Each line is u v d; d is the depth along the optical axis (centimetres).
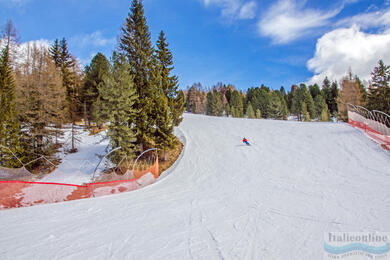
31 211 736
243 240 495
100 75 2541
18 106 1630
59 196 903
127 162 1488
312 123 2419
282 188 998
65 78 2794
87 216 686
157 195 995
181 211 741
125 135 1486
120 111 1488
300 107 5981
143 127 1642
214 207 782
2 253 432
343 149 1488
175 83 1917
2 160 1344
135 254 430
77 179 1438
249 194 945
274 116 5603
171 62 2139
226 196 938
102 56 2719
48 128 1791
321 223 580
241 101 7119
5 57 1986
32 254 429
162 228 579
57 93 1892
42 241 492
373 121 1597
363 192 842
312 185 1005
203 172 1424
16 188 798
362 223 568
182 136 2181
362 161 1265
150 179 1313
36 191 845
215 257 416
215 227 582
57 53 3164
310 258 406
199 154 1770
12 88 1725
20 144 1534
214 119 3266
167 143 1638
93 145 2156
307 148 1631
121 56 1620
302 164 1363
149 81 1694
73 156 1877
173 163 1684
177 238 511
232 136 2191
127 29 1917
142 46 1933
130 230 565
